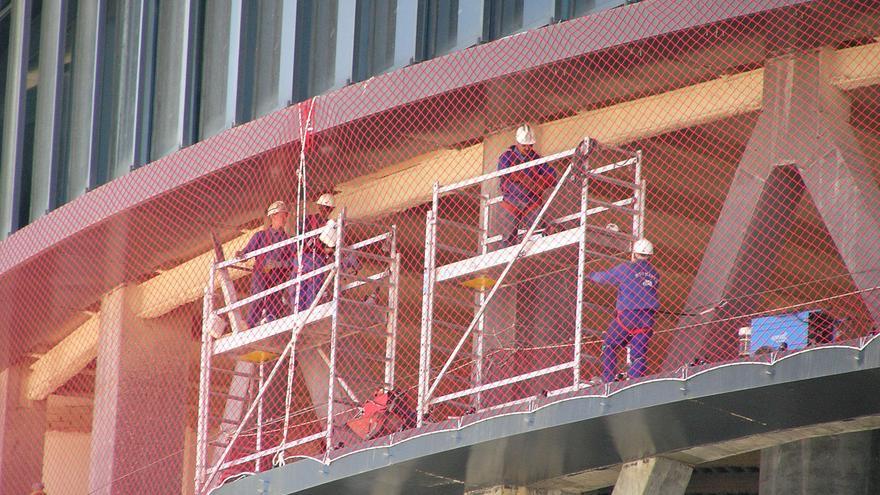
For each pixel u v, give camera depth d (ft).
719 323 172.24
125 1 247.50
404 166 212.43
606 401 149.18
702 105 182.19
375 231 222.89
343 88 203.72
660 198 207.10
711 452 162.30
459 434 159.33
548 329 187.01
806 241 212.23
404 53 201.87
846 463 189.06
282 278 196.65
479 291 180.55
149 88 237.66
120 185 233.55
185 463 288.51
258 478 177.68
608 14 177.58
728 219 174.19
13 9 272.51
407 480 171.32
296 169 214.07
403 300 239.09
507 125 197.88
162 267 249.34
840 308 217.97
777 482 192.44
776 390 141.28
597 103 190.29
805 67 172.76
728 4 168.25
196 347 265.13
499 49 187.21
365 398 197.88
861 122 183.73
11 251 255.91
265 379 214.28
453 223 176.24
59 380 281.13
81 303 264.31
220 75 226.58
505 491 174.60
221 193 223.30
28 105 265.34
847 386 139.64
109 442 246.27
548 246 165.58
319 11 216.74
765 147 173.37
